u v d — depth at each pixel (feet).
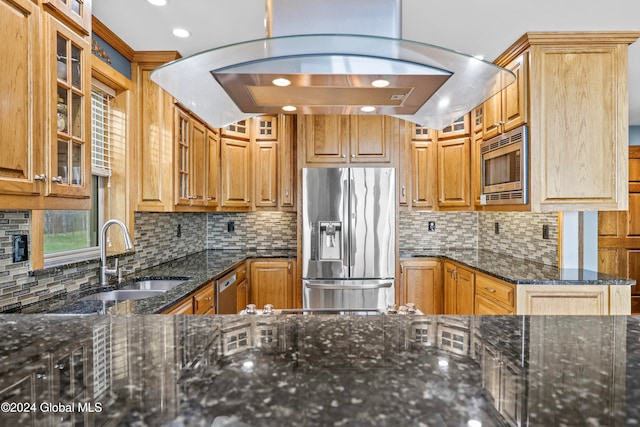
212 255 12.71
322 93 4.39
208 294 8.27
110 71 8.04
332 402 1.71
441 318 3.04
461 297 11.12
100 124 8.54
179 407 1.66
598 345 2.42
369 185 11.62
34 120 4.21
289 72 3.71
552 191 8.30
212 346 2.39
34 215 5.94
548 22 7.61
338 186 11.62
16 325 2.81
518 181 8.56
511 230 12.10
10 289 5.51
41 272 6.05
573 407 1.66
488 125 10.36
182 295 6.27
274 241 14.52
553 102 8.28
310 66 3.60
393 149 12.01
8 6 3.86
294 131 13.09
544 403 1.69
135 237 9.11
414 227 14.47
